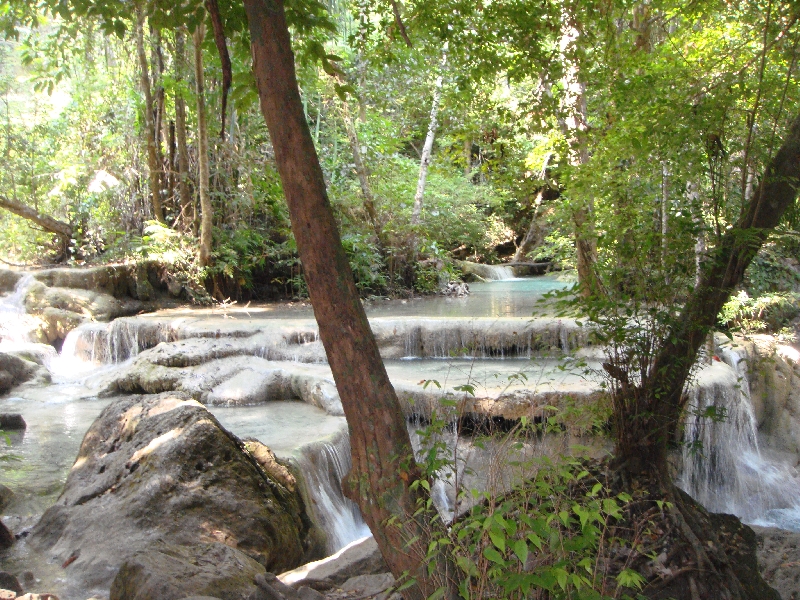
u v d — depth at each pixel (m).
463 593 3.04
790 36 5.93
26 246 18.11
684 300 5.14
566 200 9.02
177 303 16.95
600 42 8.30
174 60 15.68
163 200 17.83
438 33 7.69
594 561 3.36
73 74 18.61
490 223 27.94
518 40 7.64
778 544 6.52
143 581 4.16
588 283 5.37
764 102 5.81
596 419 5.15
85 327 13.54
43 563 5.26
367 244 18.59
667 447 5.15
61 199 18.45
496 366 11.09
